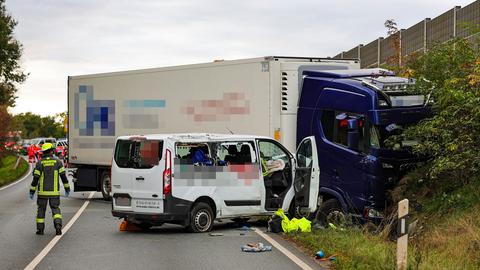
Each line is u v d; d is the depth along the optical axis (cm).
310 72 1557
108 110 2266
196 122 1898
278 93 1688
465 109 1293
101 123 2298
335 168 1418
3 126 4338
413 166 1363
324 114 1464
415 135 1327
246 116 1744
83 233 1469
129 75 2167
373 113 1343
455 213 1235
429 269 919
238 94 1766
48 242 1326
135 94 2139
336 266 1006
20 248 1245
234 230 1494
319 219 1436
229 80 1791
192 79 1912
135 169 1444
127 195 1453
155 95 2056
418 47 2084
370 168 1341
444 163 1259
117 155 1488
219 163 1470
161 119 2036
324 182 1441
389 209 1339
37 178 1451
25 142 6938
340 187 1405
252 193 1500
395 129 1352
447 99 1308
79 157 2403
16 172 4281
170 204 1408
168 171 1407
